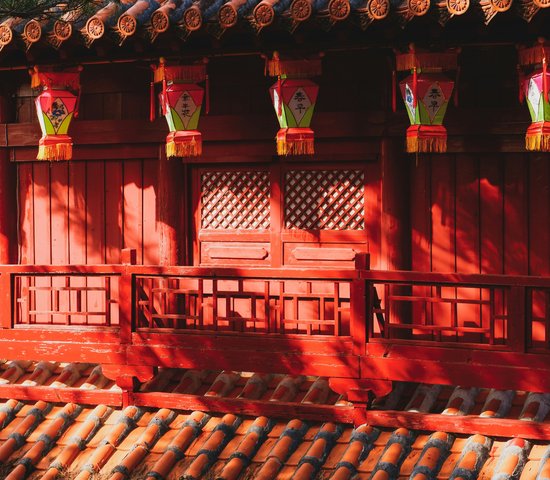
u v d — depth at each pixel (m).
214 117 8.19
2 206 8.99
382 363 6.97
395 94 7.11
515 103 7.47
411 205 7.87
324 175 8.10
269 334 7.27
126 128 8.49
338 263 8.05
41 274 7.81
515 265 7.61
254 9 6.66
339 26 6.60
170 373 8.03
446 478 6.45
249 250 8.30
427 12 6.32
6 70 8.47
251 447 6.97
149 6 7.23
